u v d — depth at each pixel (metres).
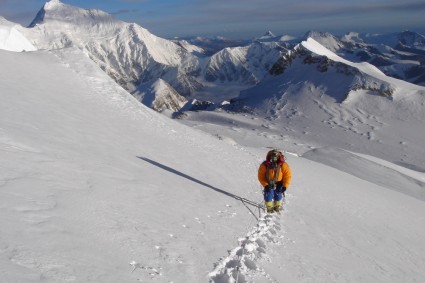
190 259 5.67
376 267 9.09
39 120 12.34
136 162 11.46
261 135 124.25
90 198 6.45
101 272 4.30
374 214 15.90
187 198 9.19
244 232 8.02
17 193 5.52
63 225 5.06
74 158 8.88
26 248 4.12
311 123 142.75
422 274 9.93
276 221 10.00
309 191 16.62
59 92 20.25
